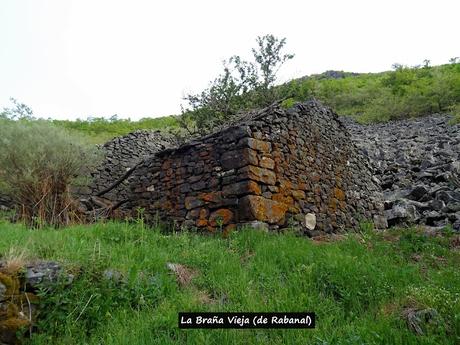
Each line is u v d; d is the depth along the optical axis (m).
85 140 9.88
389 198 11.26
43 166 8.55
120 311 3.80
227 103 12.88
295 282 4.48
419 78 30.19
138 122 27.19
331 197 8.90
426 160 13.17
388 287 4.43
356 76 39.66
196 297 4.16
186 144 8.10
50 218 8.00
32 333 3.44
